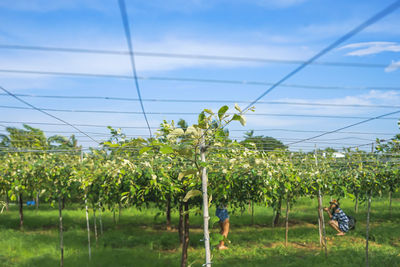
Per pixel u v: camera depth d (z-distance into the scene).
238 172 7.17
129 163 6.53
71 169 7.65
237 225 14.37
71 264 8.22
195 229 13.48
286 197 10.06
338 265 8.21
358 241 11.00
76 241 10.80
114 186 7.58
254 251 9.62
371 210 17.42
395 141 7.32
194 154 4.52
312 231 12.48
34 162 7.79
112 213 17.67
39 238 11.27
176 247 10.42
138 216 16.72
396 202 20.53
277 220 14.29
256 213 17.25
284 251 9.60
